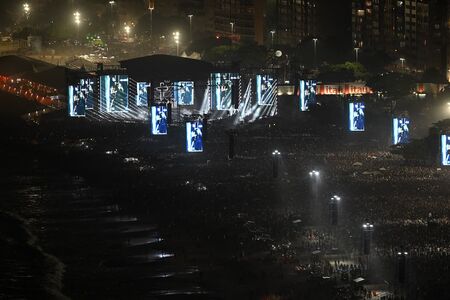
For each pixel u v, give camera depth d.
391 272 101.31
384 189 166.25
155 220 144.50
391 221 132.88
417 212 141.12
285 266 107.56
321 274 101.75
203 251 119.69
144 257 119.81
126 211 155.38
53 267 117.25
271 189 166.50
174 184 177.12
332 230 126.38
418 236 121.06
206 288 102.06
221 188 169.25
